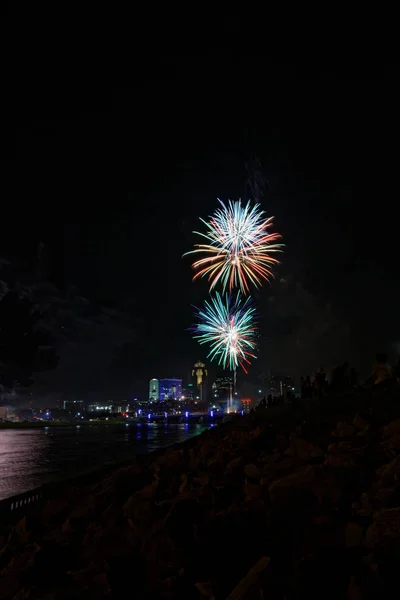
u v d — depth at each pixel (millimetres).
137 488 5922
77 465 21125
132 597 3053
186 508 3707
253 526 3152
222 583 2811
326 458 4383
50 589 3646
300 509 3236
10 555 4684
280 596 2518
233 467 5250
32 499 7176
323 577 2422
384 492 3168
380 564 2363
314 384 11125
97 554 3891
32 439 50250
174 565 3148
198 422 149250
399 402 6500
